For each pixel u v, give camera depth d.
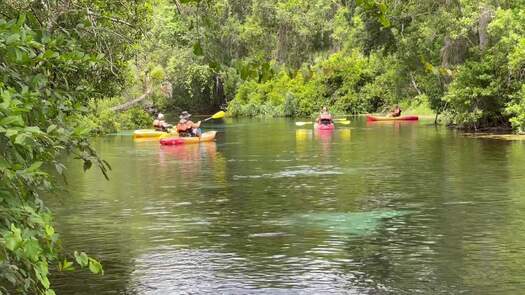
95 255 10.67
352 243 11.23
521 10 30.86
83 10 6.72
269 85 60.25
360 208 14.19
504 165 20.50
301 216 13.45
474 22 31.70
